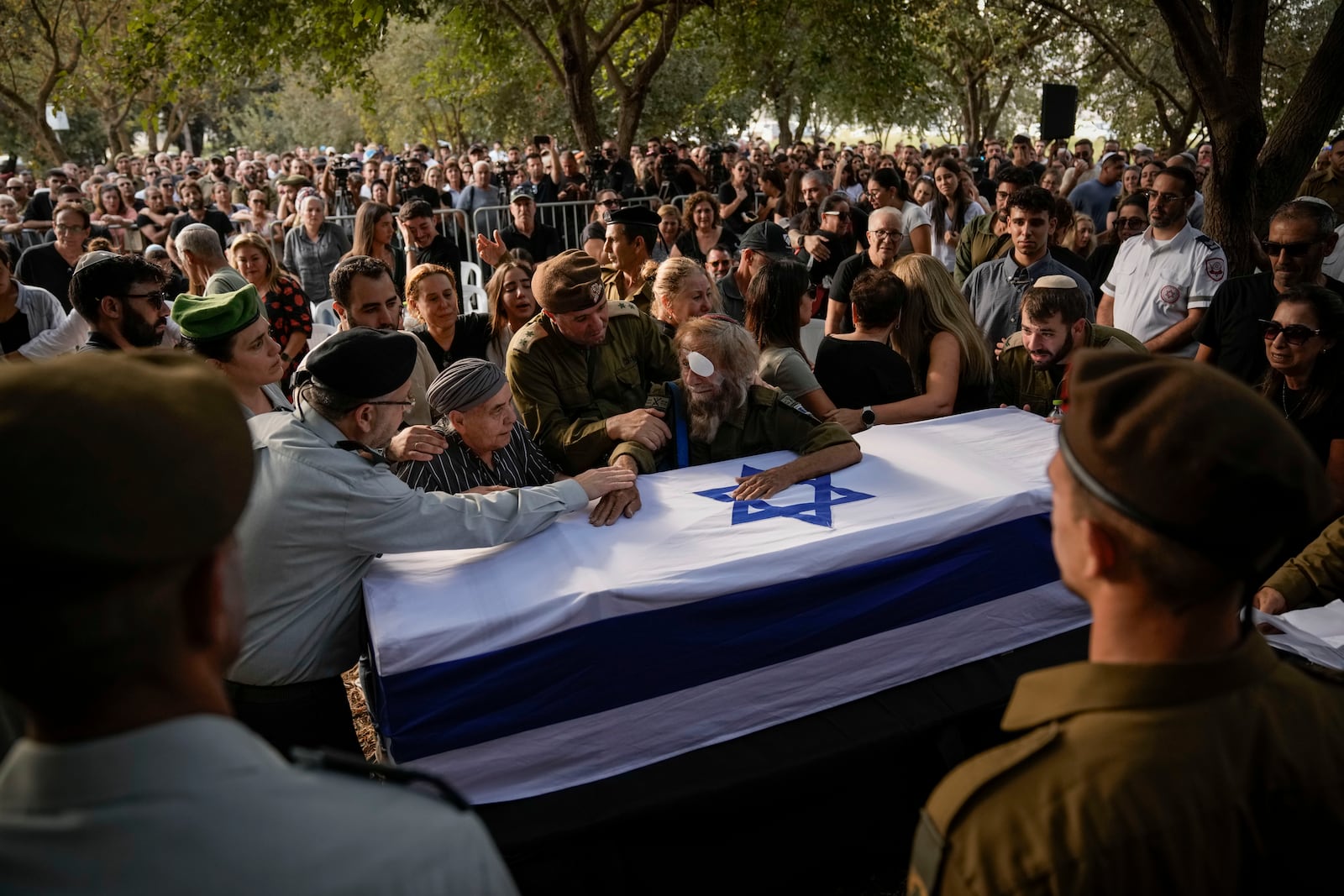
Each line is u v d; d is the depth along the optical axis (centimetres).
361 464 223
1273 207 546
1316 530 280
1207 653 100
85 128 3388
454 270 668
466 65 1694
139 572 75
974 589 257
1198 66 514
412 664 202
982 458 284
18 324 442
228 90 1349
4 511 70
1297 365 290
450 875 86
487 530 231
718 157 1468
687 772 229
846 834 249
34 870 75
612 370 323
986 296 488
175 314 285
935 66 2355
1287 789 98
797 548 231
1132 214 559
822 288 656
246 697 231
